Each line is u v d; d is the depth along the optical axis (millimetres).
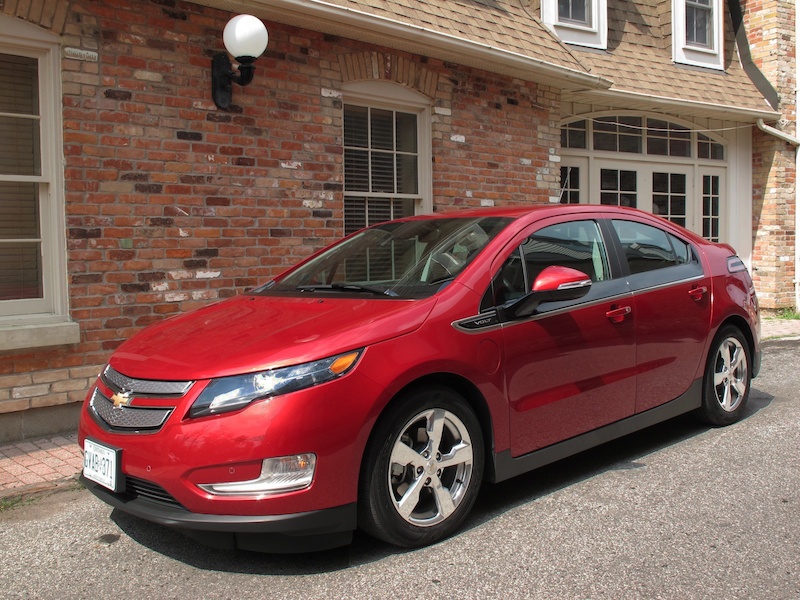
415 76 7191
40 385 5047
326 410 2871
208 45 5793
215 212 5875
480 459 3396
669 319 4367
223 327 3451
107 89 5305
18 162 5148
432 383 3246
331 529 2922
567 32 9383
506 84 8086
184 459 2816
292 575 3012
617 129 10133
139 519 3697
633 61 9945
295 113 6328
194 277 5770
